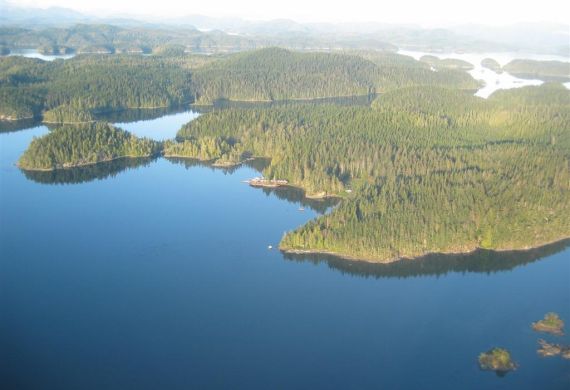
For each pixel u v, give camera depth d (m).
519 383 163.00
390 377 165.62
